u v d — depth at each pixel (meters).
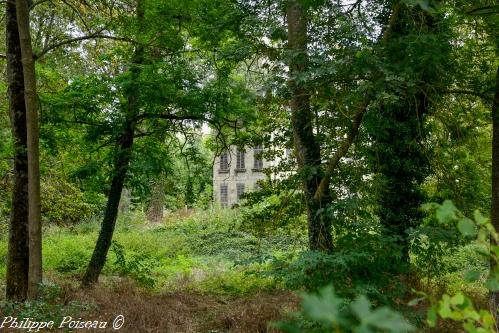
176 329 7.11
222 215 23.16
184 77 9.98
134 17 10.10
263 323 6.82
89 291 9.16
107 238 10.88
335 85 6.71
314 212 7.61
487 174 9.15
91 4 10.76
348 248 5.91
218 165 34.66
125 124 10.52
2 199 14.84
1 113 12.15
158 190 26.69
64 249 15.83
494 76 8.12
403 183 9.12
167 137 12.13
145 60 10.40
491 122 8.66
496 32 6.98
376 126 7.52
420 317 5.23
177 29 10.38
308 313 0.81
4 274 11.89
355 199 6.58
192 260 15.39
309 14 6.66
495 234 1.68
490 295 6.78
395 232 7.34
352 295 5.25
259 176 33.88
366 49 5.79
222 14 8.55
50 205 16.83
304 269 5.52
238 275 11.64
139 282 10.94
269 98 7.64
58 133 10.95
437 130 8.27
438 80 7.04
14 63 8.89
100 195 13.73
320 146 8.70
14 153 8.85
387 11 7.03
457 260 11.61
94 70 13.09
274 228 9.27
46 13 12.66
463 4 6.19
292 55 6.30
